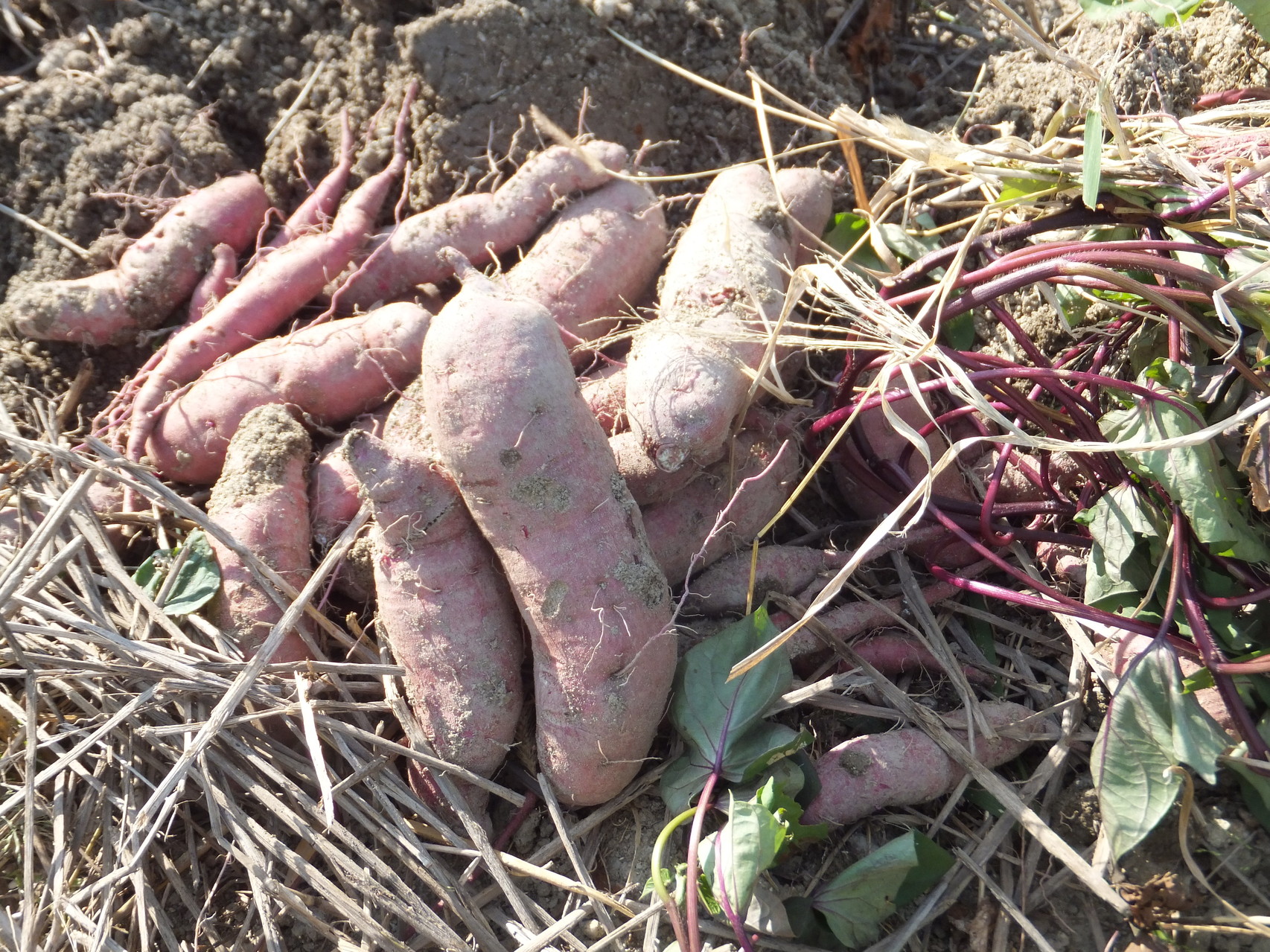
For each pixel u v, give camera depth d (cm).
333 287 46
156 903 37
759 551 43
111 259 49
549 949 36
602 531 36
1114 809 36
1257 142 41
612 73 49
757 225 43
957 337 48
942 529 43
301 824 36
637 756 37
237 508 40
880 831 39
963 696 40
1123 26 52
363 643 41
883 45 58
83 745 37
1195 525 36
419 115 48
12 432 43
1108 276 37
